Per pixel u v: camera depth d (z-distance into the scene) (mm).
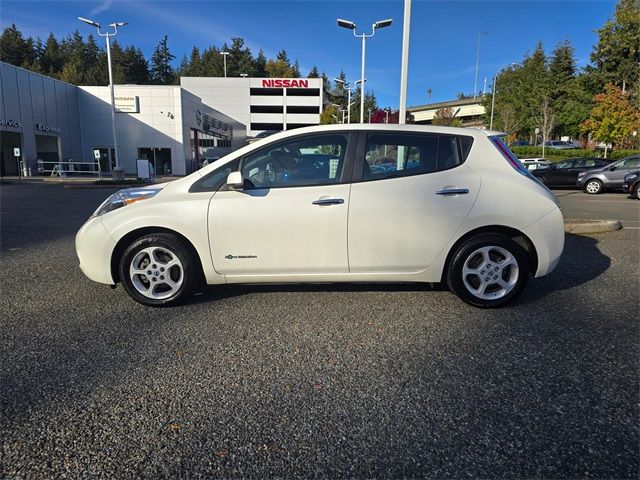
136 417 2400
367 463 2062
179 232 3889
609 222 8234
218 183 3967
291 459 2088
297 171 3947
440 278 4000
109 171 39156
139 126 38688
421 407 2502
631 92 36125
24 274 5223
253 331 3537
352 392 2658
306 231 3857
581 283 4852
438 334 3482
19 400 2551
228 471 2012
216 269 3953
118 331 3533
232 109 83562
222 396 2609
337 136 3973
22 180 25922
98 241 3967
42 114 33250
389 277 3980
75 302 4223
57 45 111500
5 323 3695
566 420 2375
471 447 2168
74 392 2641
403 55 10422
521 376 2838
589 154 37688
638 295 4434
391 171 3938
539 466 2035
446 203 3861
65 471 2002
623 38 41656
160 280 4035
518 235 3980
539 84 53500
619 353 3148
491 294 4016
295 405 2523
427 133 4012
